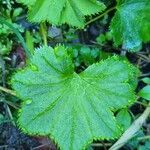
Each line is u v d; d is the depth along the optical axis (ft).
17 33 0.58
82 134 0.54
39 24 0.63
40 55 0.55
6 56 0.63
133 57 0.68
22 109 0.54
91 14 0.59
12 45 0.63
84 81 0.55
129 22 0.60
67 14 0.57
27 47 0.59
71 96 0.54
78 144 0.54
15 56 0.63
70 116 0.54
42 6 0.57
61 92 0.54
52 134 0.54
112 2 0.65
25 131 0.54
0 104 0.62
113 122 0.54
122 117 0.60
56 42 0.65
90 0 0.58
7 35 0.62
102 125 0.54
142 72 0.68
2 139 0.59
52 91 0.54
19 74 0.54
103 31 0.69
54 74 0.55
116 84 0.55
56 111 0.54
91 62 0.63
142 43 0.67
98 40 0.67
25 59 0.63
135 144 0.61
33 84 0.54
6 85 0.62
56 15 0.57
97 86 0.55
